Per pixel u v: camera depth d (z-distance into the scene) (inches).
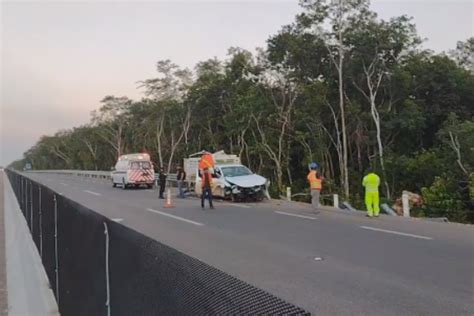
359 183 1642.5
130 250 129.1
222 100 2113.7
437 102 1647.4
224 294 76.8
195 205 868.6
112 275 148.2
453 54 1833.2
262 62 1833.2
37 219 414.3
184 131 2470.5
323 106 1701.5
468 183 999.0
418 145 1679.4
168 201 855.1
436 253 377.1
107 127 3590.1
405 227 538.6
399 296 261.6
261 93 1798.7
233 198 940.6
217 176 991.6
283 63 1713.8
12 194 1188.5
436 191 1055.0
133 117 3238.2
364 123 1688.0
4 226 577.3
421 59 1647.4
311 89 1635.1
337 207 812.0
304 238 468.1
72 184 1819.6
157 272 106.7
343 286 285.0
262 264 350.6
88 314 178.1
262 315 66.4
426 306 243.1
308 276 311.3
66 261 228.4
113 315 146.0
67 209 233.0
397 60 1644.9
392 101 1676.9
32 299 272.5
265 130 1795.0
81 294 191.2
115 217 678.5
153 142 2758.4
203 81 2177.7
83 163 4463.6
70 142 4928.6
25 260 375.2
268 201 951.0
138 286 120.5
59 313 245.1
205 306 82.7
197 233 515.2
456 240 440.1
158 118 2610.7
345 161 1571.1
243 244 440.1
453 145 1295.5
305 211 745.6
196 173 1151.0
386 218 638.5
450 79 1596.9
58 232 261.6
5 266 354.6
